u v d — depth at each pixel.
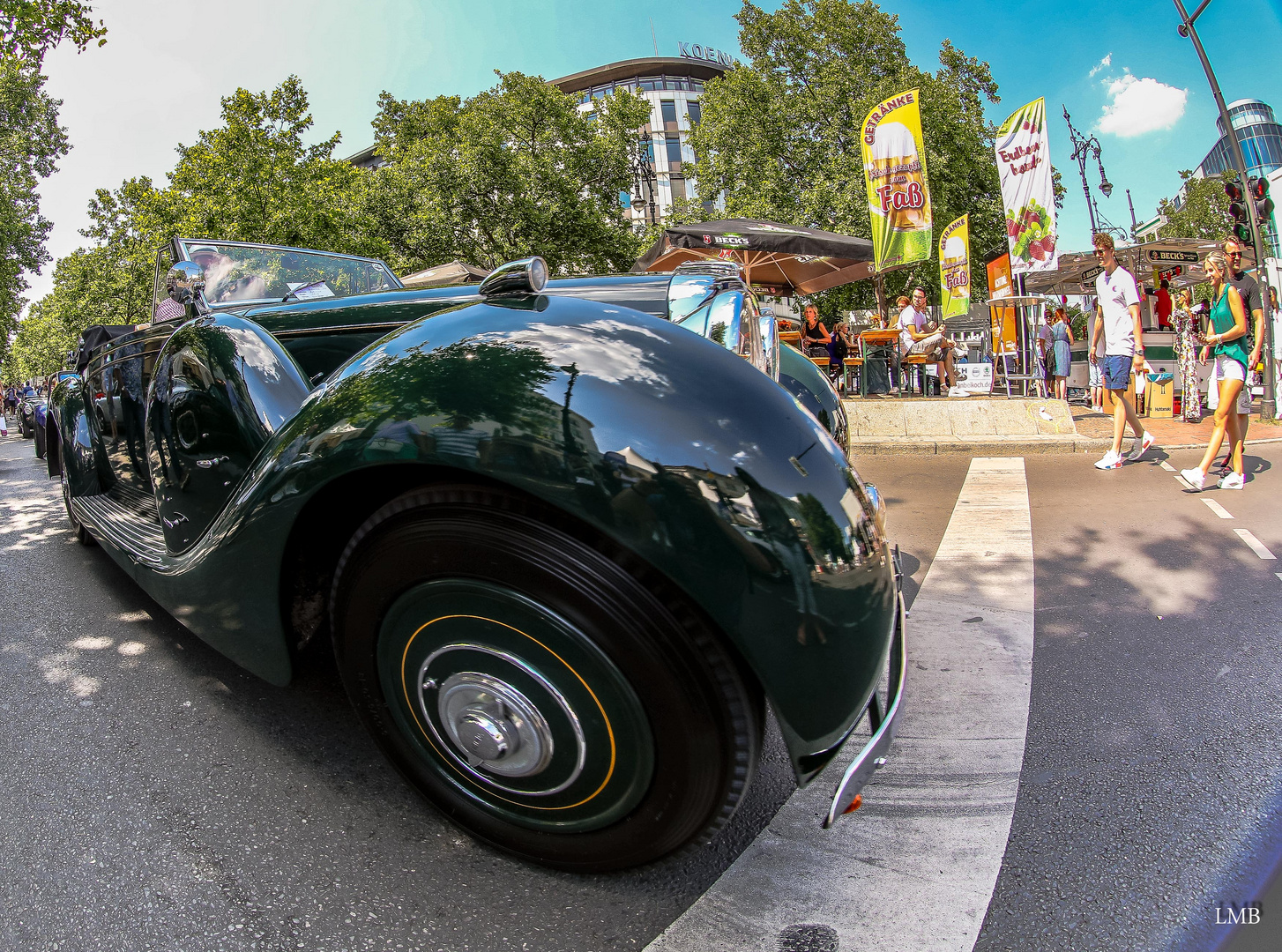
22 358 60.59
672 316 2.21
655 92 51.59
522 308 1.53
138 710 2.21
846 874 1.53
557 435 1.27
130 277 25.70
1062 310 12.88
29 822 1.68
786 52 24.17
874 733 1.39
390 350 1.51
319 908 1.43
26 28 10.51
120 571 3.69
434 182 22.56
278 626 1.70
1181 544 3.88
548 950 1.33
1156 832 1.64
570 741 1.36
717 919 1.41
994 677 2.44
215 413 2.02
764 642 1.23
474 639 1.41
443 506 1.38
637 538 1.22
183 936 1.35
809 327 11.70
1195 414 9.04
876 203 9.39
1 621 2.98
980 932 1.36
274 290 3.12
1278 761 1.90
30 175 28.33
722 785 1.30
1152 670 2.46
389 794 1.79
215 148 16.91
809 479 1.31
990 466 6.59
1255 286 4.95
